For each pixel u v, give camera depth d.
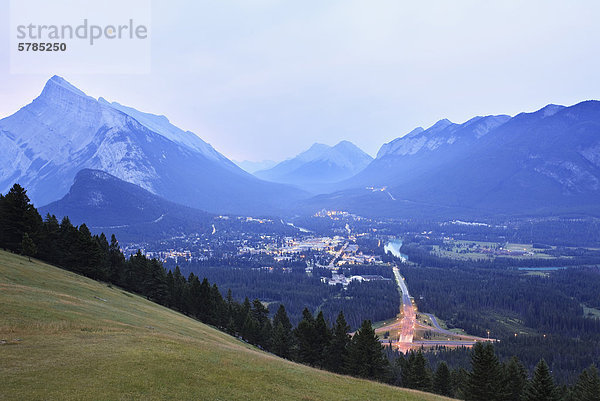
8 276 59.12
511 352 146.12
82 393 25.25
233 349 48.84
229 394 30.08
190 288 107.56
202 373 33.50
